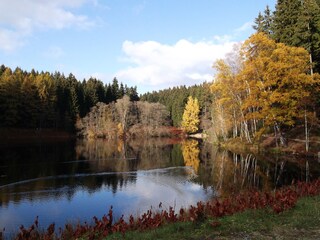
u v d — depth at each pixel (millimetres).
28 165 34969
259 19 49969
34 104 80562
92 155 46031
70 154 46500
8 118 72188
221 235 8516
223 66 43844
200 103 109812
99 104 98812
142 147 61656
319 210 10547
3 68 98750
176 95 129750
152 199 20938
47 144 63625
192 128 103688
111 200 20734
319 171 26391
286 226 9094
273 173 26766
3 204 19641
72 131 94188
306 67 35094
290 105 34844
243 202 12156
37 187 24344
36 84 84375
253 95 37156
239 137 54750
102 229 10039
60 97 94125
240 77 38594
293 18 41500
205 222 9914
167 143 73250
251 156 38281
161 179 27734
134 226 10430
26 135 76812
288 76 33750
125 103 97375
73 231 10727
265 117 37156
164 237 8617
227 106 51000
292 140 40125
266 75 35312
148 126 102938
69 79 107688
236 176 26984
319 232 8516
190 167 34312
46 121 88562
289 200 11375
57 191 23109
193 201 20016
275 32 43656
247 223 9508
